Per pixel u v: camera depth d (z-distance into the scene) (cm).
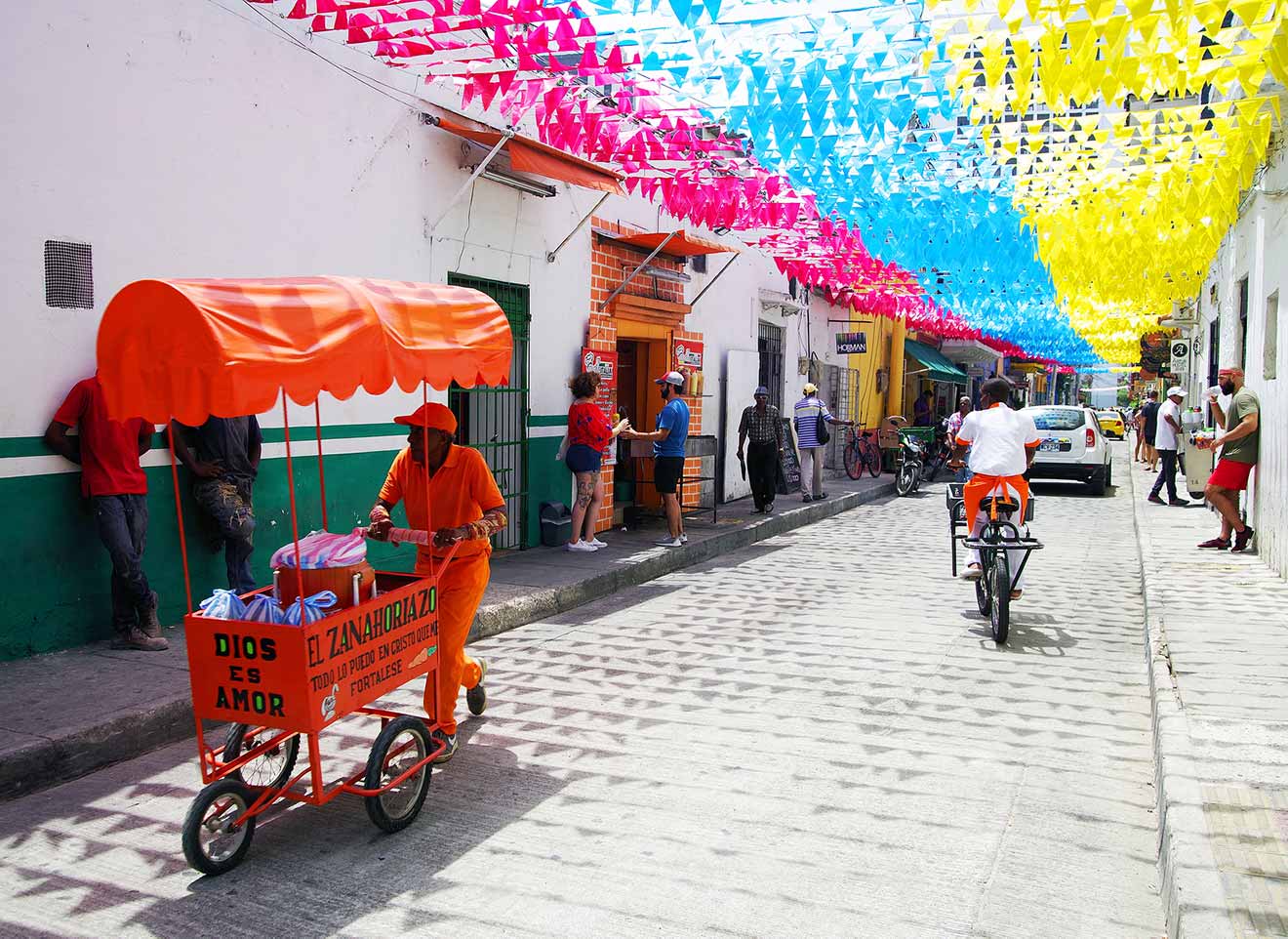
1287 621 725
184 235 662
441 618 479
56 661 579
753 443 1467
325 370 370
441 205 909
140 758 496
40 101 570
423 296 443
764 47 649
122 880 370
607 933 335
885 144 839
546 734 539
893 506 1831
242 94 700
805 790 462
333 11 667
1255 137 704
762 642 752
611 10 590
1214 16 475
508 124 925
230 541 666
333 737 528
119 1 612
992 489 772
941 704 597
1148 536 1207
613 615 852
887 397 2744
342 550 407
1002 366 4312
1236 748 454
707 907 353
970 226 1077
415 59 765
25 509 575
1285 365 908
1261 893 320
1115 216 991
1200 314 1834
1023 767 493
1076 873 382
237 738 401
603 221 1199
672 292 1392
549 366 1099
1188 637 670
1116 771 490
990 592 780
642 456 1268
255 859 389
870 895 362
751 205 1123
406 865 385
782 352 1916
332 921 342
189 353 338
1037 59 595
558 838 409
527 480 1068
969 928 340
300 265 756
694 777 478
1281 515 916
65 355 590
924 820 429
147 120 634
